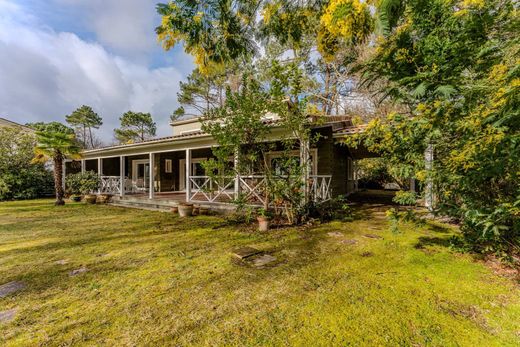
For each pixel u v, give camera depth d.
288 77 5.34
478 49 2.54
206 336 1.96
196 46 3.48
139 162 14.24
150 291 2.70
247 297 2.52
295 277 2.96
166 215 7.67
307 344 1.84
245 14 3.60
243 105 5.45
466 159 2.71
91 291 2.72
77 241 4.73
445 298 2.42
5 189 11.84
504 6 2.47
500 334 1.91
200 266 3.38
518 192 2.58
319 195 7.14
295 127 5.77
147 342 1.91
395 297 2.45
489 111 2.40
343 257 3.59
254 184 7.34
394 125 3.40
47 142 9.76
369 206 8.67
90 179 11.79
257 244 4.32
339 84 14.66
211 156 12.29
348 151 11.02
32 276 3.13
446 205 3.19
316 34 4.21
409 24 2.76
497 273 2.92
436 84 2.66
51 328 2.09
